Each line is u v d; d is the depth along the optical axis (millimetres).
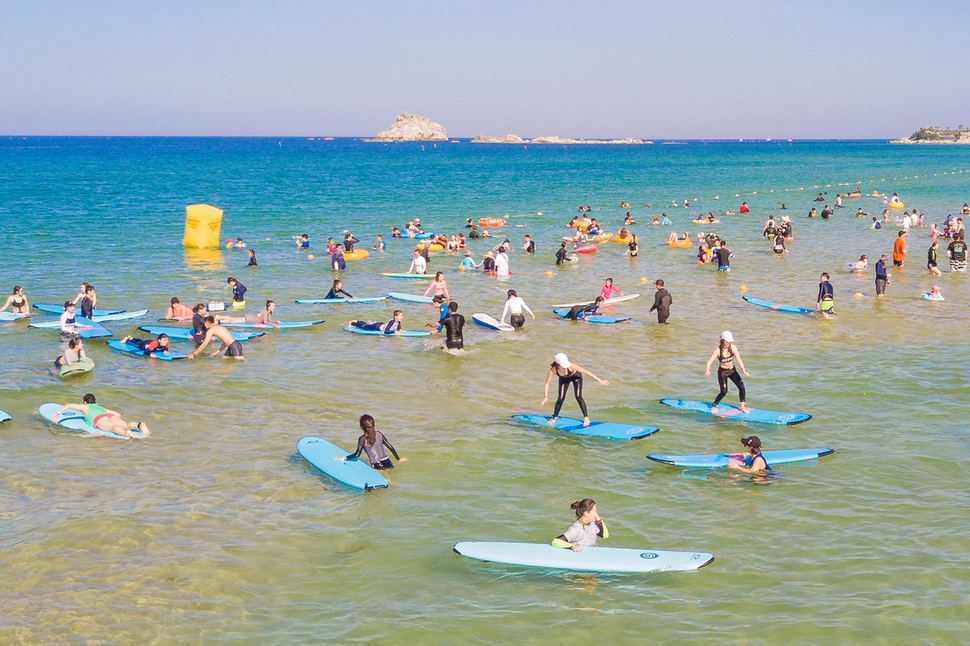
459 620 9578
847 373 19484
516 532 11836
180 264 35781
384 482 13336
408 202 66062
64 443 15242
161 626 9500
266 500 12906
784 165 140500
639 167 134625
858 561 10805
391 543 11523
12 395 17906
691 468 14055
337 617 9688
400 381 19391
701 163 151750
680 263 37656
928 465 14000
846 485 13266
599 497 12977
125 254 37906
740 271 35406
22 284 30594
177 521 12133
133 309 27109
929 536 11453
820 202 67875
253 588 10352
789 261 37969
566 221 53719
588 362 20953
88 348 22078
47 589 10273
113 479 13648
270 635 9336
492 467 14195
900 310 27031
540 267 36594
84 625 9500
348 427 16281
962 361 20359
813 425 16062
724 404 17078
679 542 11438
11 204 58000
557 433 15836
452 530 11906
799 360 20797
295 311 27141
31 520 12109
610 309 27625
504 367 20578
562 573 10664
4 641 9164
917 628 9227
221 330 21172
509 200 68750
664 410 17172
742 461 14047
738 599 9953
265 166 128375
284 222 51656
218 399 17922
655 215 56719
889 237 46188
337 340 23266
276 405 17578
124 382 19062
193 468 14133
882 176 105688
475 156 197125
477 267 35812
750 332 24031
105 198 64312
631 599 10023
